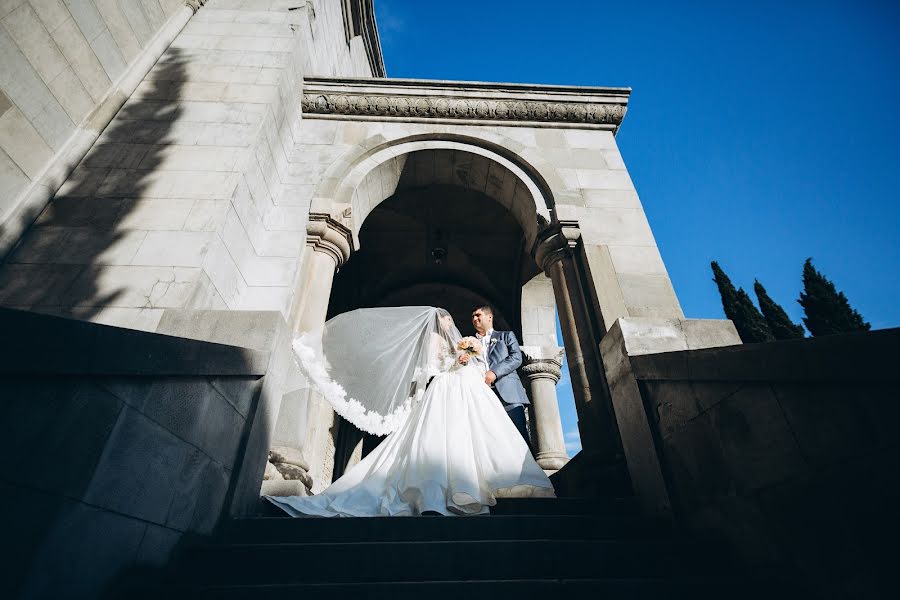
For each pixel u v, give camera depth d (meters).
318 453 4.08
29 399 1.31
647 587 1.68
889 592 1.36
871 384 1.47
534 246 5.46
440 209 8.34
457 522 2.24
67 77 4.20
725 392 2.12
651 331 3.06
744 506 1.96
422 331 3.58
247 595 1.57
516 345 3.88
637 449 2.80
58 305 3.47
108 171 4.28
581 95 6.22
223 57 5.46
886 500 1.40
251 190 4.59
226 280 4.11
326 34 7.17
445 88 6.11
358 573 1.84
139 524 1.67
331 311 9.17
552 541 1.99
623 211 5.22
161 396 1.85
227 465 2.25
